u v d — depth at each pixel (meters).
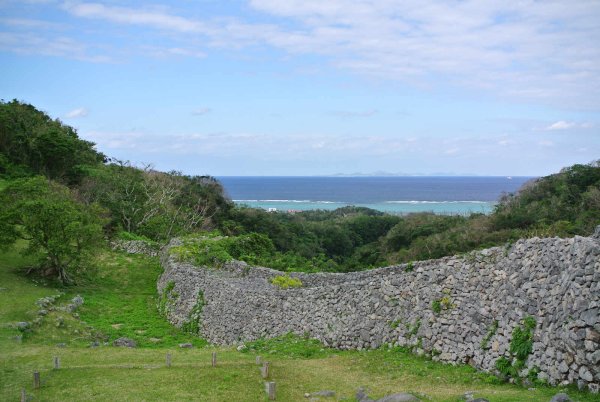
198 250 38.53
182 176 84.88
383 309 21.91
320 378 18.34
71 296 33.97
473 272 18.94
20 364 21.33
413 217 82.50
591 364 13.13
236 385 17.83
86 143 89.06
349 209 150.12
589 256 14.27
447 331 18.77
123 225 57.88
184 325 30.94
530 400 12.86
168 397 16.95
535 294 15.98
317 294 25.17
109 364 21.41
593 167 64.00
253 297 27.91
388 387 16.58
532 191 67.56
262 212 86.44
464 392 14.77
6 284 32.84
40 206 35.00
